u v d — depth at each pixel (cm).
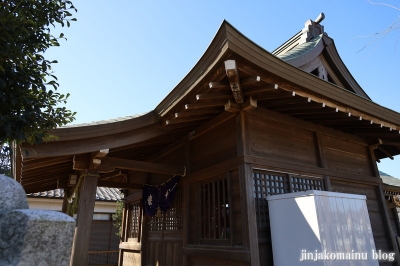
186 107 359
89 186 400
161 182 595
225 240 379
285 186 408
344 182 499
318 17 661
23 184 544
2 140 231
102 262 1029
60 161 421
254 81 320
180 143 534
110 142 383
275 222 351
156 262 565
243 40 283
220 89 345
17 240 125
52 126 272
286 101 389
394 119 494
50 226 133
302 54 538
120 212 1072
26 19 237
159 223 588
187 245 450
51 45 269
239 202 368
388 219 531
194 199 464
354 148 560
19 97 236
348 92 410
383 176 1777
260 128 411
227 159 405
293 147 444
